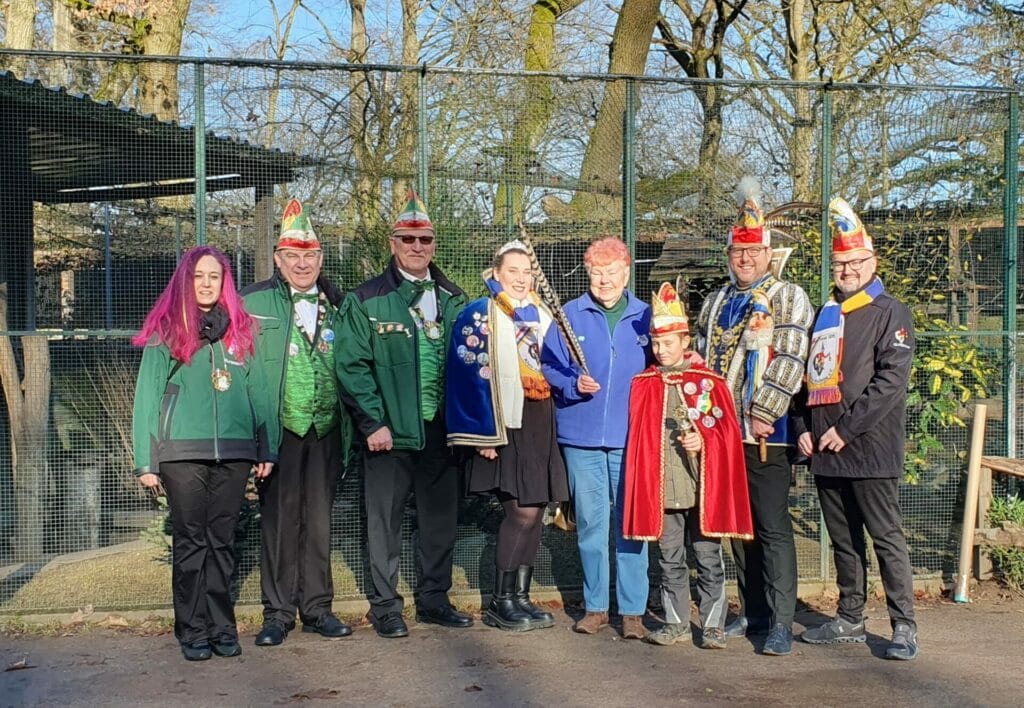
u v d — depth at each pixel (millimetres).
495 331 5289
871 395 4934
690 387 5070
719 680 4734
